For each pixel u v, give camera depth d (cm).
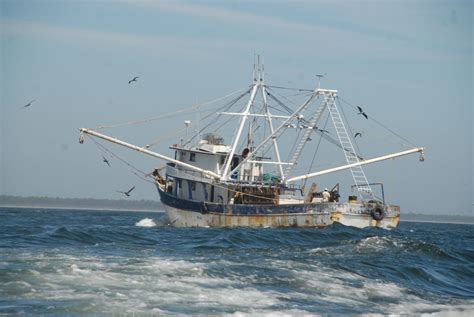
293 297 4362
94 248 6500
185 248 6988
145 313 3641
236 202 11294
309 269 5397
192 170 11662
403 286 5147
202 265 5181
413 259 6525
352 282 5059
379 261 6116
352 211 10619
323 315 3941
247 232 8944
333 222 10531
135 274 4603
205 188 11550
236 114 11644
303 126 11706
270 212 10812
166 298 4003
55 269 4588
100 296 3931
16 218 15788
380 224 10744
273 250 6831
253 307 3972
